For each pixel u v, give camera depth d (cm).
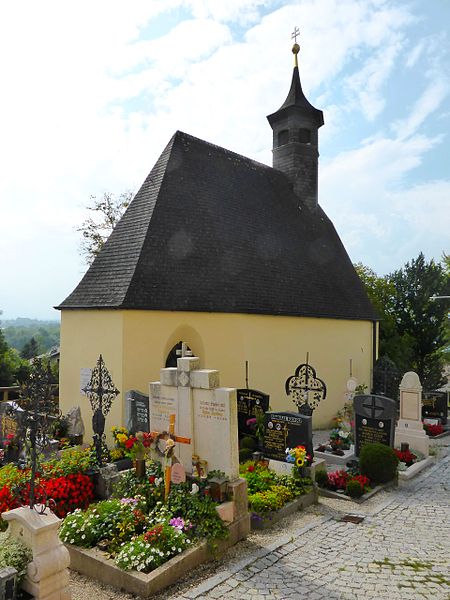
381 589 572
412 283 3130
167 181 1669
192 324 1486
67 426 1380
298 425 1033
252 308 1652
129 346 1334
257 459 1079
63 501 800
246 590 569
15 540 540
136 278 1388
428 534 784
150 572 586
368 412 1290
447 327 3231
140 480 818
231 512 718
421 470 1260
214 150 2028
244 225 1883
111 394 1194
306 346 1920
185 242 1585
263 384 1711
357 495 983
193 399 795
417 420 1426
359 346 2270
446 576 612
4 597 489
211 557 660
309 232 2286
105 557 627
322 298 2044
